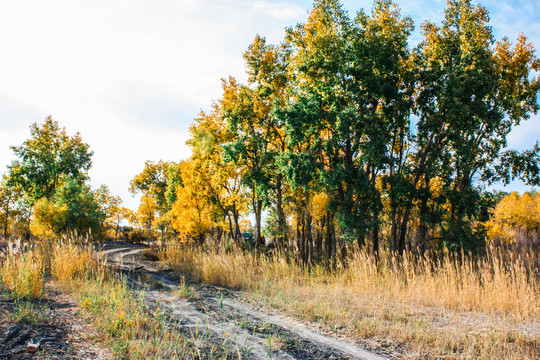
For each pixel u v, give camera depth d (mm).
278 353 5078
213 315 7398
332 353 5262
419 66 20406
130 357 4086
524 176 19328
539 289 9094
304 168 17656
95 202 27250
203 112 25047
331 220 22766
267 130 22297
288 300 9062
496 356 5199
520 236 18984
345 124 16875
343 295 9742
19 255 8234
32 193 42031
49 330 4816
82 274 9320
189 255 18766
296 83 21828
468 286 9266
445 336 6102
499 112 17562
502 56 19953
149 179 54375
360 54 18391
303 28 20859
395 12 20016
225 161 22047
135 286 10234
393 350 5551
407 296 9523
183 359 4273
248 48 22375
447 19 19750
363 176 17656
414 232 21781
